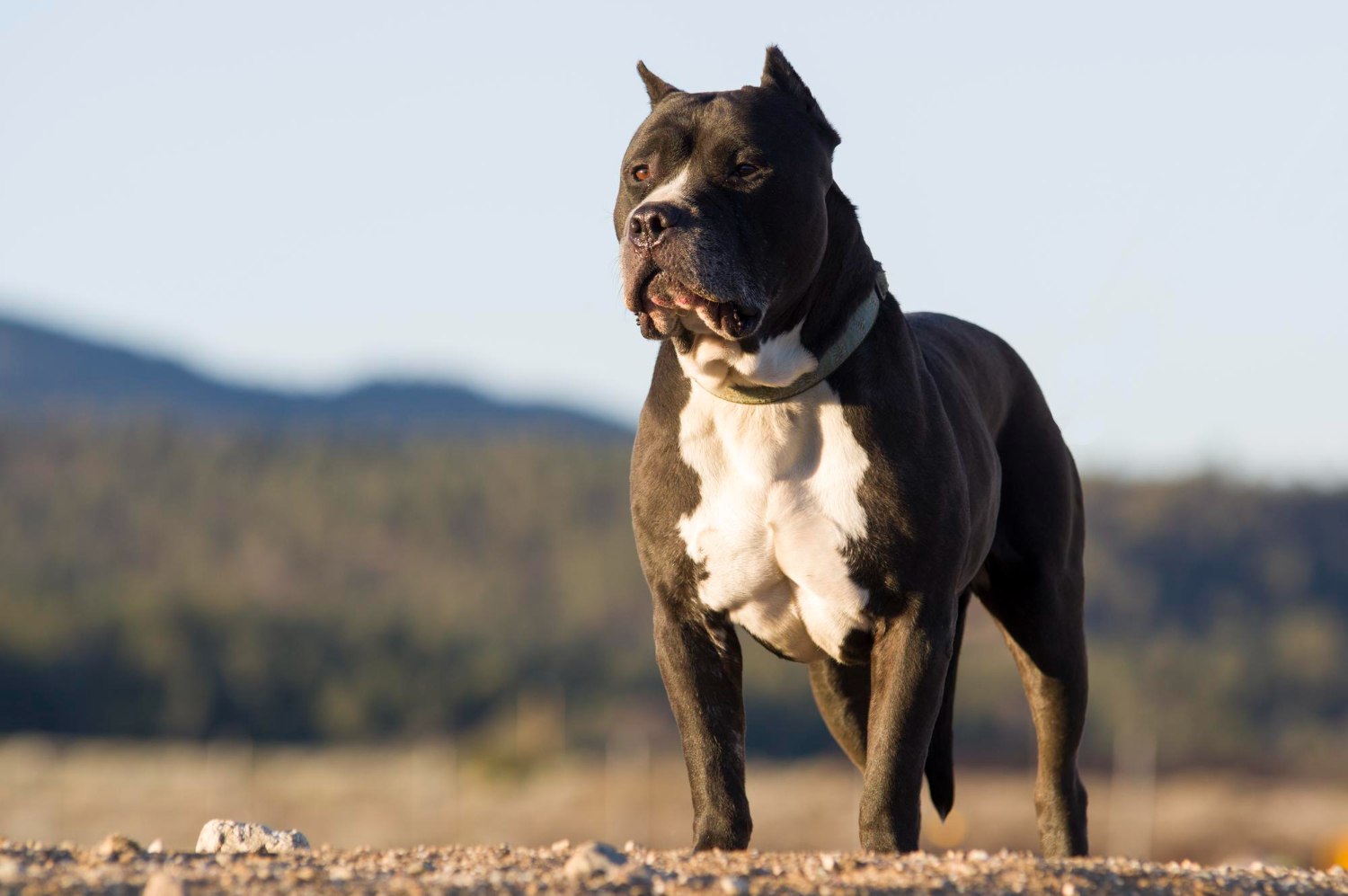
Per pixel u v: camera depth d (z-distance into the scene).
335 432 131.00
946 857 4.33
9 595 69.12
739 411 4.88
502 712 61.78
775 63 5.07
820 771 34.09
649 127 4.99
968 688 50.69
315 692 63.56
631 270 4.73
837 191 5.06
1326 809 24.34
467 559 99.31
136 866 4.11
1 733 60.75
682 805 27.81
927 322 5.86
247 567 99.19
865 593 4.86
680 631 5.06
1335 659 69.81
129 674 62.97
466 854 4.59
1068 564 5.94
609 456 120.69
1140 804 25.05
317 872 3.93
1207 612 77.94
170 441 121.44
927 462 4.86
